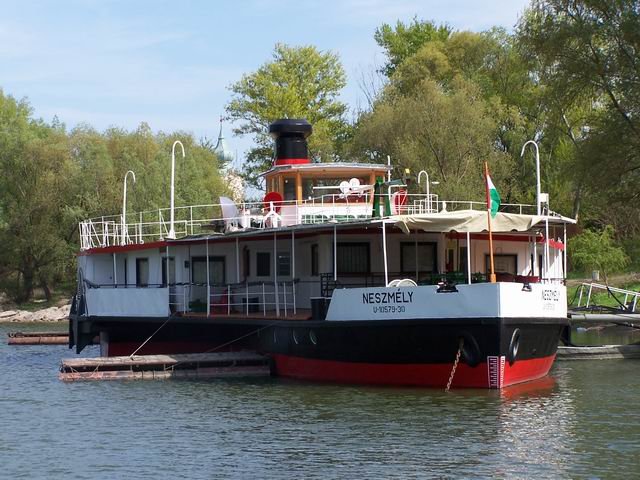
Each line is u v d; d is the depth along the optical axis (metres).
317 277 34.06
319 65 84.50
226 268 37.50
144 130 90.44
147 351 40.16
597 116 50.88
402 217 29.61
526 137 73.81
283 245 36.09
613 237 73.50
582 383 32.44
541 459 21.20
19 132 88.88
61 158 85.75
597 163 48.88
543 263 35.38
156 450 22.77
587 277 70.38
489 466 20.67
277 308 33.34
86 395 31.06
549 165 71.94
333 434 23.89
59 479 20.47
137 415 27.17
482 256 34.81
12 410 28.48
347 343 30.64
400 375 30.14
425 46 85.88
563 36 48.00
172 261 38.44
